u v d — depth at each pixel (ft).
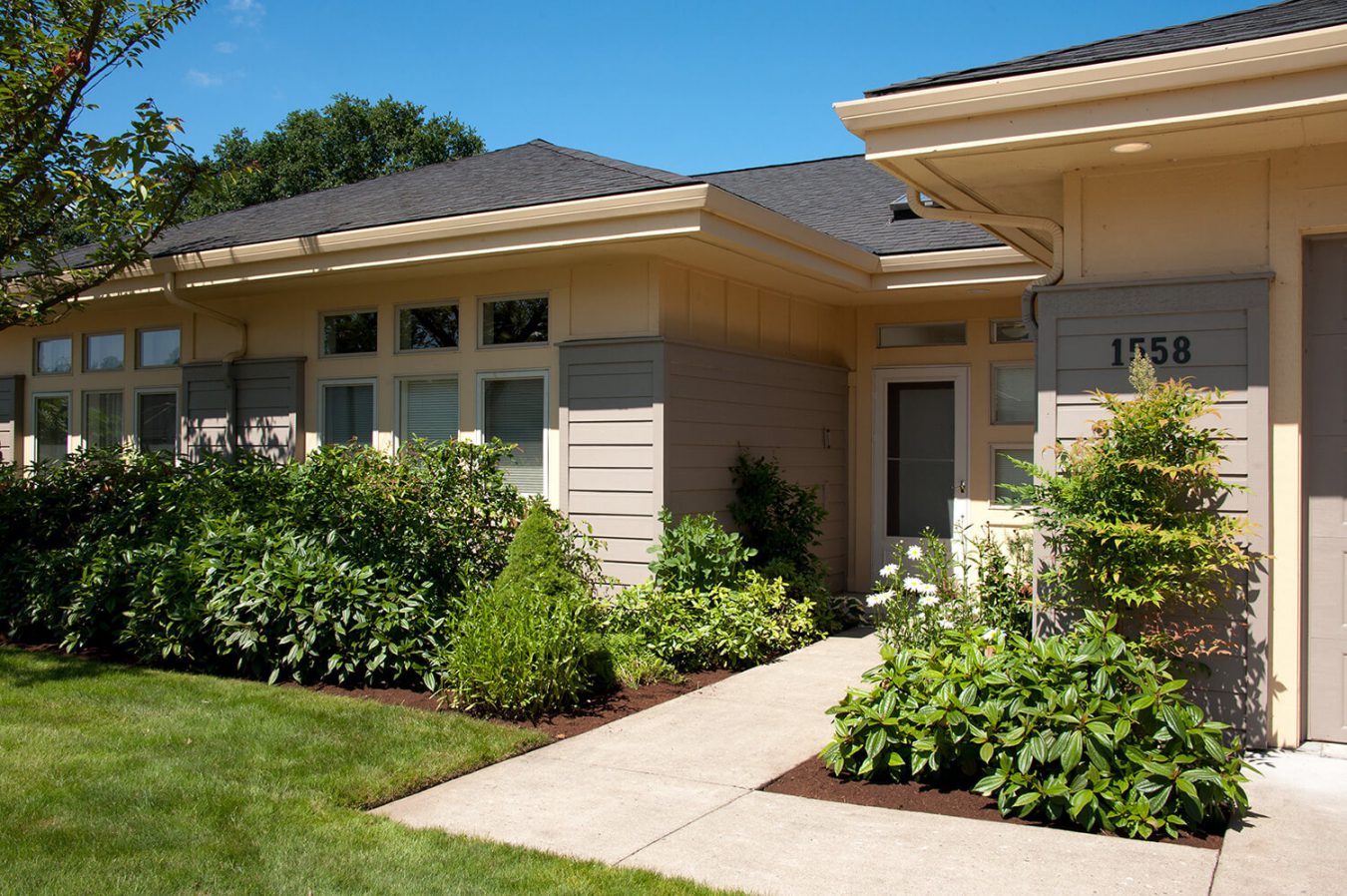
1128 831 13.62
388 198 33.68
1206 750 13.93
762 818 14.32
